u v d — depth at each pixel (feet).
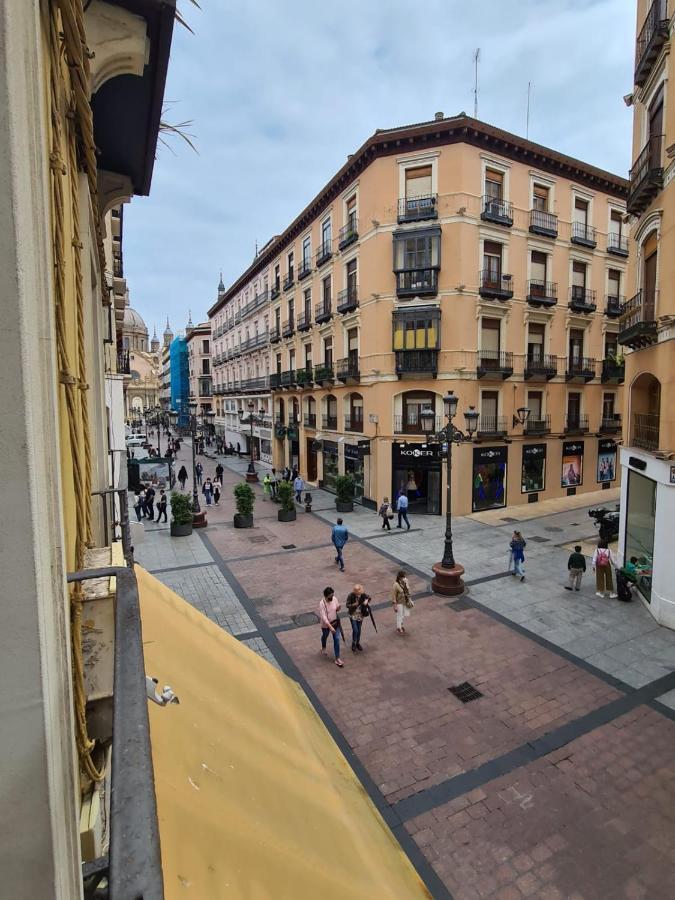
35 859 2.41
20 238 2.08
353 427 78.38
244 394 133.80
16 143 2.05
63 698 3.01
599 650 30.81
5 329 2.11
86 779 6.29
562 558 48.88
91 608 6.45
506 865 16.74
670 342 34.06
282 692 14.60
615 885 16.05
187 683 11.38
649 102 38.60
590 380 80.53
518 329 70.33
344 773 12.94
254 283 124.36
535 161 68.80
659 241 35.73
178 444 165.58
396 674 28.19
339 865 8.99
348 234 73.26
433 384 66.39
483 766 21.15
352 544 54.60
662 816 18.61
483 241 65.98
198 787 8.19
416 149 64.54
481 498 69.87
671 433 34.12
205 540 56.65
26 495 2.24
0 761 2.31
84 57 5.91
